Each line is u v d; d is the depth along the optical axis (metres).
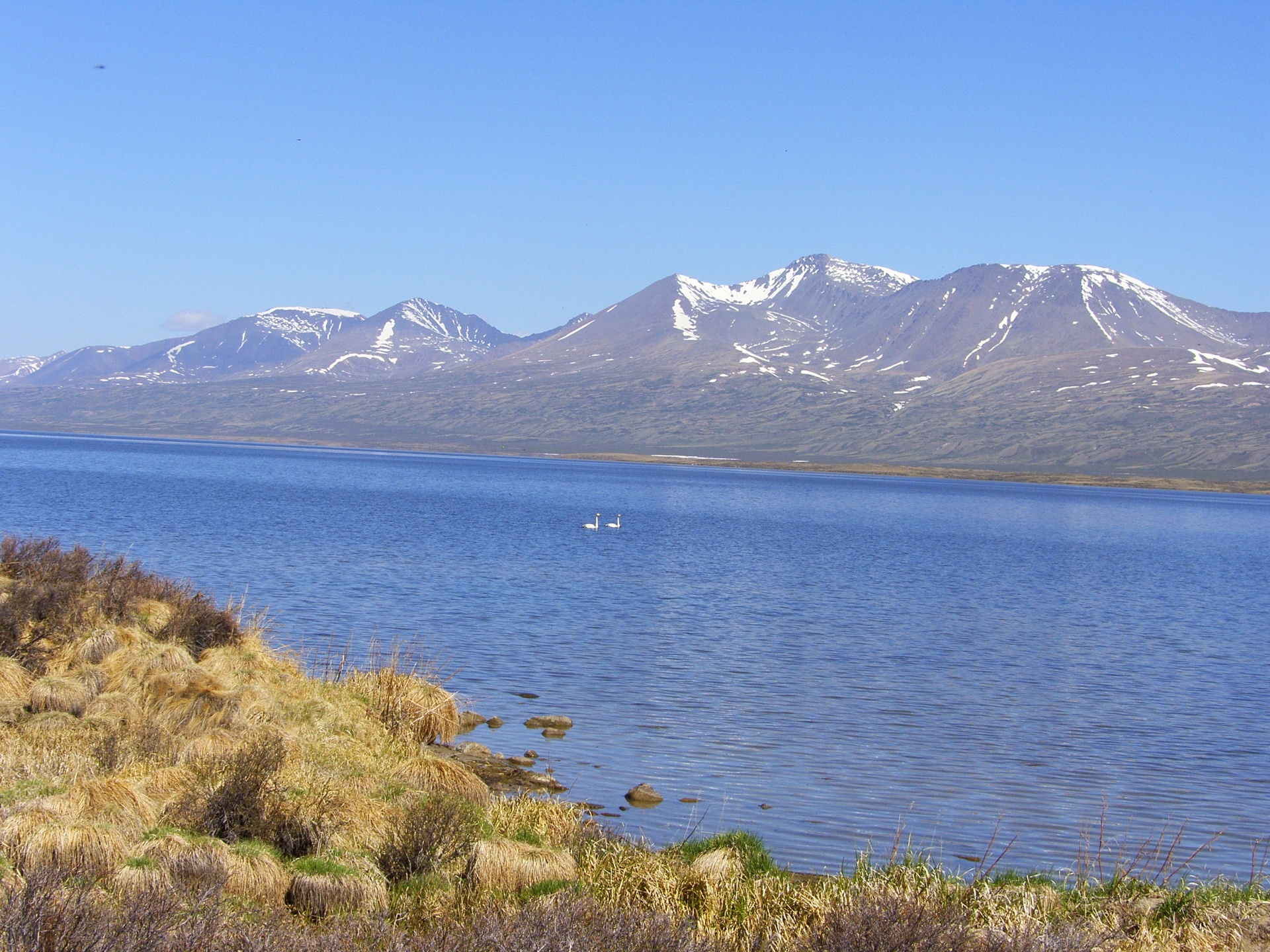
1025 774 19.55
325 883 10.50
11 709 16.70
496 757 19.17
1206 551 88.50
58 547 28.28
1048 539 95.31
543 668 27.45
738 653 30.80
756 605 41.84
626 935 9.27
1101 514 147.62
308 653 27.00
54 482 103.62
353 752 16.39
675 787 17.88
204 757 14.50
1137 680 29.66
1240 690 28.95
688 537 77.94
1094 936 10.08
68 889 8.76
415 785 14.91
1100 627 40.50
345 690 20.59
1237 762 21.09
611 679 26.52
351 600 37.72
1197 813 17.73
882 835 15.78
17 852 10.00
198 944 8.43
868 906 9.82
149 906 8.68
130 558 45.84
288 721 17.62
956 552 75.25
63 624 21.31
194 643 22.09
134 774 13.63
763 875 12.16
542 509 103.69
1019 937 9.55
